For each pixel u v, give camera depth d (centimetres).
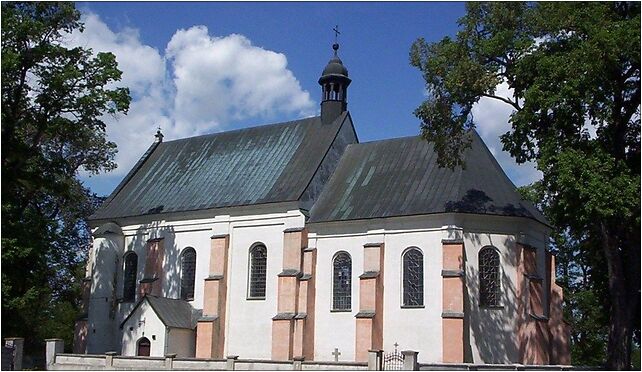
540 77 3666
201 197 5391
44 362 6275
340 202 4884
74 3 4491
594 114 3600
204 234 5266
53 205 6750
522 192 3809
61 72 4419
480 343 4294
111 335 5459
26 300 4359
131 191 5875
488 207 4441
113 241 5584
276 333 4672
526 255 4425
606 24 3544
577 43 3666
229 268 5097
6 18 4222
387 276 4531
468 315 4309
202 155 5878
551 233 4909
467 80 3841
